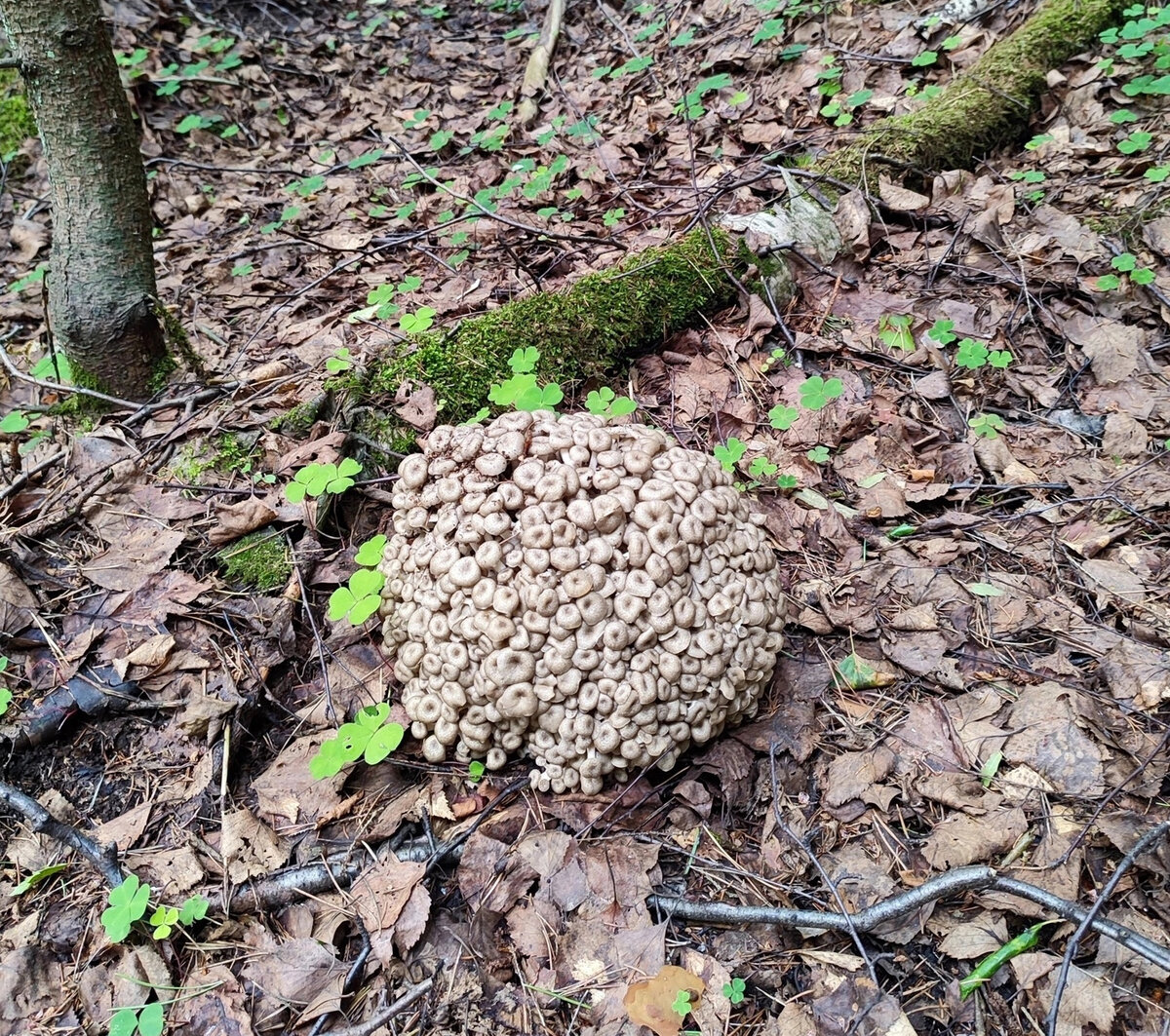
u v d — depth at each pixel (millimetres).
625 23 1518
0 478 753
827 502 707
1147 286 803
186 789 578
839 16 1236
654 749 542
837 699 599
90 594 658
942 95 1026
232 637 635
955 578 651
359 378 754
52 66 692
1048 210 892
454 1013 488
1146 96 986
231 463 735
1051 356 792
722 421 779
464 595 543
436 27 1729
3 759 590
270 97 1469
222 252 1132
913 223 920
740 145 1093
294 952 506
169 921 509
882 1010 472
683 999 477
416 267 1035
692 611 540
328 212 1206
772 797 554
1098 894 493
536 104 1360
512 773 574
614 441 585
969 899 505
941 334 797
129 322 780
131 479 727
